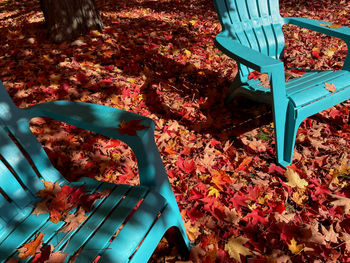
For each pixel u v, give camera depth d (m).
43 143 2.20
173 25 4.44
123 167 1.97
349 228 1.50
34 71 3.05
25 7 7.05
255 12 2.33
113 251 0.96
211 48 3.64
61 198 1.20
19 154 1.23
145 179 1.16
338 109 2.44
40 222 1.13
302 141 2.13
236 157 2.01
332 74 1.99
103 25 4.09
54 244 1.02
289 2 5.29
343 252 1.41
